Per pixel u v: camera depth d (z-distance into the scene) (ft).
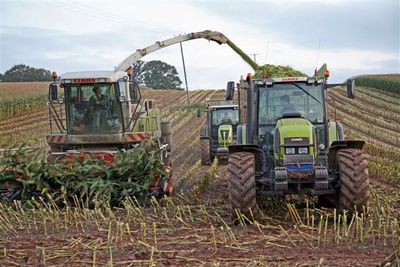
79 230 29.86
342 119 122.83
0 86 207.92
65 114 45.60
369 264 22.16
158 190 38.19
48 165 37.70
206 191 47.34
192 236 27.27
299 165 30.73
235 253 24.17
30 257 24.07
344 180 30.45
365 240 26.32
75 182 37.09
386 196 40.98
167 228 29.71
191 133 117.91
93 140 44.55
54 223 30.55
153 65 386.11
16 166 37.76
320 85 35.12
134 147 39.83
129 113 46.01
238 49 56.29
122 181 37.91
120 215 34.32
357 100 160.76
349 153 31.19
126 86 45.91
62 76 45.24
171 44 58.54
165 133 56.59
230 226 30.25
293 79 35.01
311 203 37.32
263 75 44.14
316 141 32.17
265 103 35.22
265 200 37.45
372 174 57.57
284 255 23.70
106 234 28.53
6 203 36.70
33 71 385.91
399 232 27.48
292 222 31.19
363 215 30.14
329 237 26.84
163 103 184.44
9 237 28.40
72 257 23.76
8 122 124.57
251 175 30.55
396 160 74.59
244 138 38.14
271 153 34.27
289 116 34.01
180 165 70.79
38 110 146.92
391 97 169.17
